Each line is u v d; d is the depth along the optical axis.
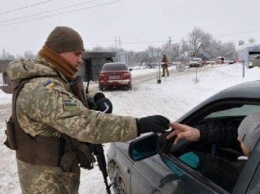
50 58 1.74
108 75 15.12
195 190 1.63
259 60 27.45
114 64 15.75
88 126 1.56
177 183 1.78
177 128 1.88
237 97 1.64
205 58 47.66
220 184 1.58
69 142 1.79
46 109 1.58
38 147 1.74
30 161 1.78
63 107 1.57
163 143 2.17
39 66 1.68
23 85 1.67
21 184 1.87
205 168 1.76
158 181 1.96
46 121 1.61
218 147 1.97
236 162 1.76
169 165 2.01
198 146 1.99
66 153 1.78
